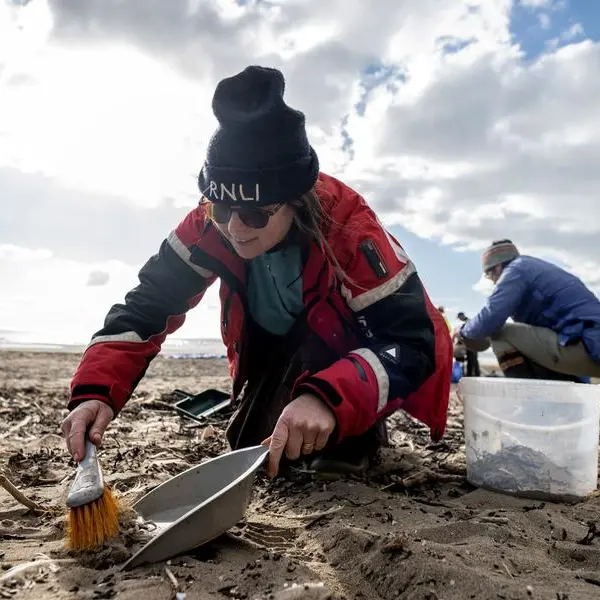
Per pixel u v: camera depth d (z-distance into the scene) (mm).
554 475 2297
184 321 2443
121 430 3629
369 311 2150
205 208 2268
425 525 1931
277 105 1803
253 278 2459
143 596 1393
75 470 2703
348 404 1773
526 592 1412
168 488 1933
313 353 2426
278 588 1456
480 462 2465
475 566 1565
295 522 1980
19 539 1817
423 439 3605
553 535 1887
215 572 1534
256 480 2486
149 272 2369
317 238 2088
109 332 2186
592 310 4109
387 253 2176
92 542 1646
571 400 2326
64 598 1387
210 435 3504
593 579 1520
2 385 6086
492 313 4223
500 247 4770
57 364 10867
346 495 2264
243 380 2699
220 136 1831
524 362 4336
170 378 7945
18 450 3072
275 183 1837
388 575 1505
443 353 2303
